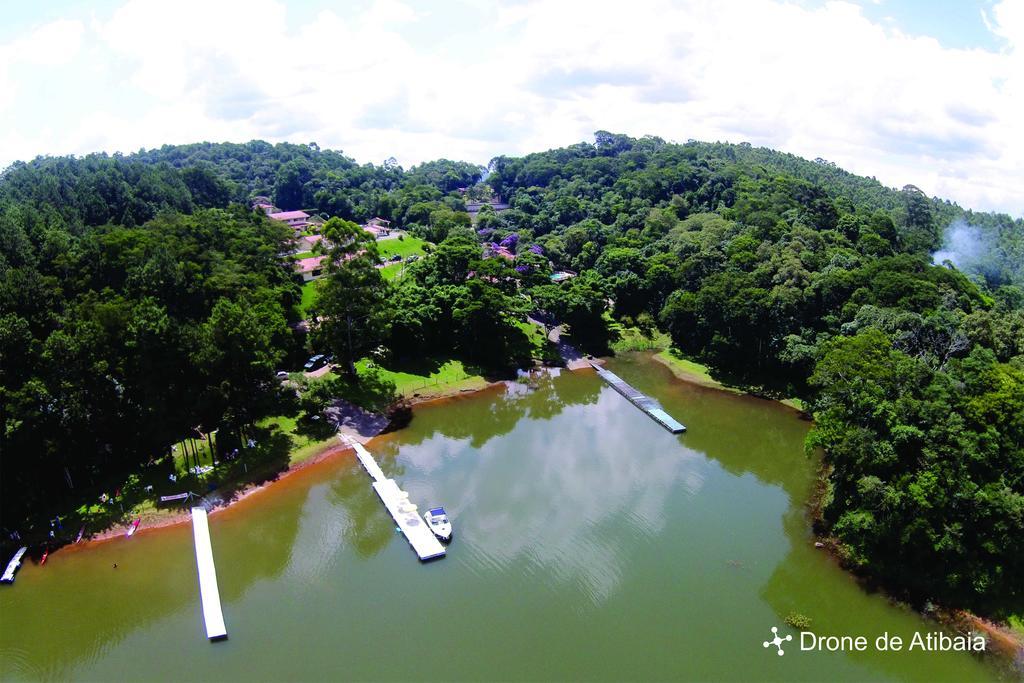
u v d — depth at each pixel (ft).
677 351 417.69
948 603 183.32
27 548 208.64
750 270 416.05
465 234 555.28
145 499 232.12
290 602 185.57
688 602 186.80
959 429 190.29
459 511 232.12
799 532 222.07
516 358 394.93
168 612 182.50
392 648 167.94
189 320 273.75
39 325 253.03
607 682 157.69
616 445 293.02
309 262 467.52
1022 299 409.49
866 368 216.95
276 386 270.46
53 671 163.43
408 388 340.39
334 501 240.53
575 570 199.52
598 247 556.51
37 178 457.68
